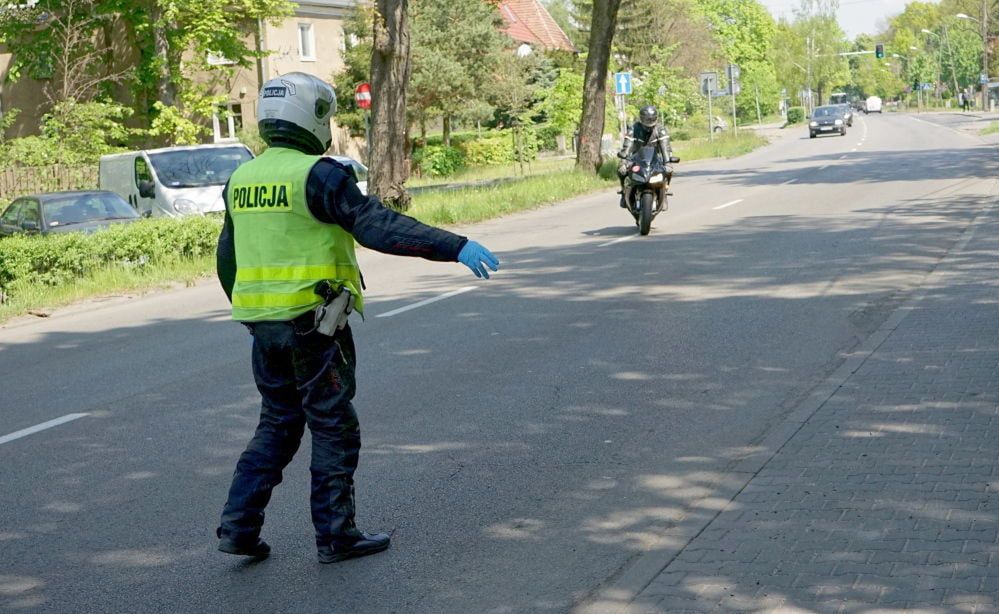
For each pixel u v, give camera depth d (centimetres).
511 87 4572
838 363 832
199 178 2169
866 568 443
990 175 2439
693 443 661
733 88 5669
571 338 984
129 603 476
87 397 891
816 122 6134
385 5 2331
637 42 6669
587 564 490
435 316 1138
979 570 432
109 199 2025
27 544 556
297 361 490
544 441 684
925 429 629
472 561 502
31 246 1567
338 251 492
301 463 668
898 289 1106
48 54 3981
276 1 4012
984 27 9056
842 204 1986
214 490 630
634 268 1378
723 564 462
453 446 684
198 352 1062
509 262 1529
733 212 1980
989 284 1074
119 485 648
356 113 4572
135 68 4038
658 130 1727
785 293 1129
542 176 3155
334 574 496
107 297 1577
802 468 580
